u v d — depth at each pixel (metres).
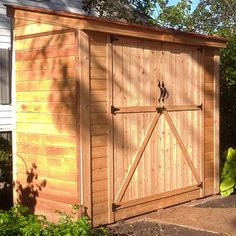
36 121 4.72
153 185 5.06
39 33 4.67
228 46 7.18
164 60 5.16
